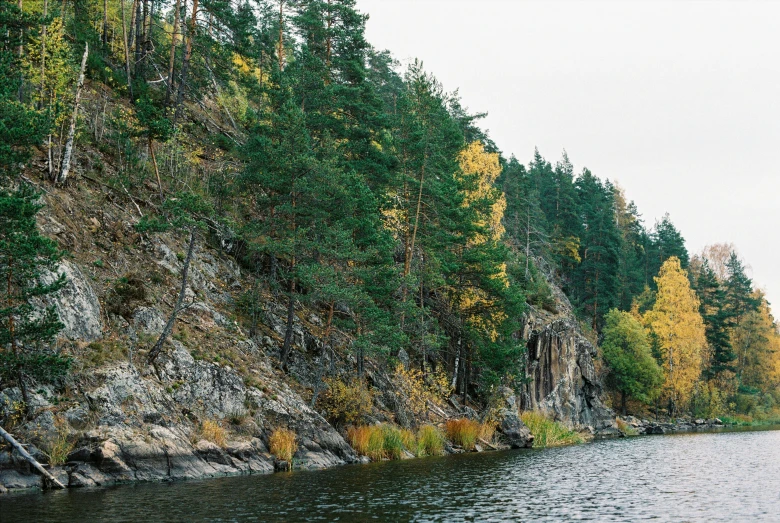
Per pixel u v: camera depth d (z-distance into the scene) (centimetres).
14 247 2152
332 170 3588
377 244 3944
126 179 3612
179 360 2864
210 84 4844
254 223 3678
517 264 6994
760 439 5544
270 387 3170
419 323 4444
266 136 3878
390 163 4597
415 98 4838
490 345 4894
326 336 3522
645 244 12681
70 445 2234
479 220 5191
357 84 4716
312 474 2691
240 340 3350
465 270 4972
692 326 8569
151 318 2972
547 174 11069
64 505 1800
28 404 2238
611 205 11669
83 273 2844
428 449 3881
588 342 7406
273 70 4334
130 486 2211
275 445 2897
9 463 2052
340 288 3475
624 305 10344
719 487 2430
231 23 4191
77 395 2378
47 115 2573
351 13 4709
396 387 4162
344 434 3481
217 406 2872
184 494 2053
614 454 4016
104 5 4638
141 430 2448
